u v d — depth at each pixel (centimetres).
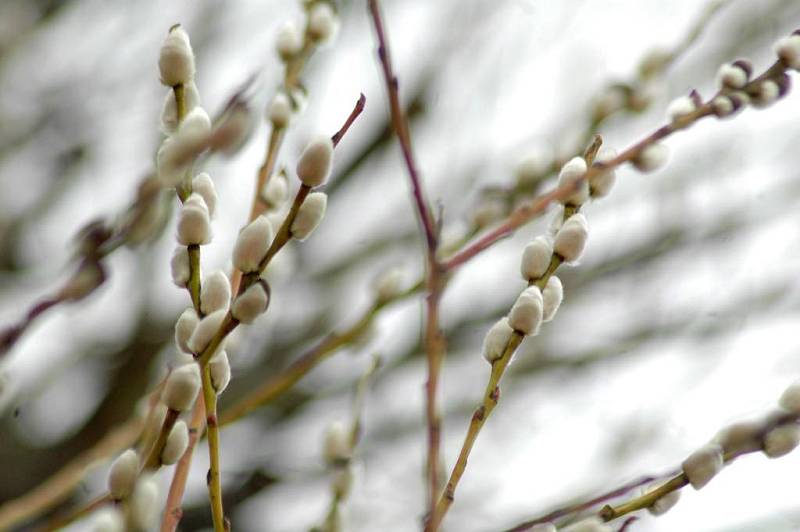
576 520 110
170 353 215
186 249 104
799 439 104
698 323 226
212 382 103
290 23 116
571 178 106
